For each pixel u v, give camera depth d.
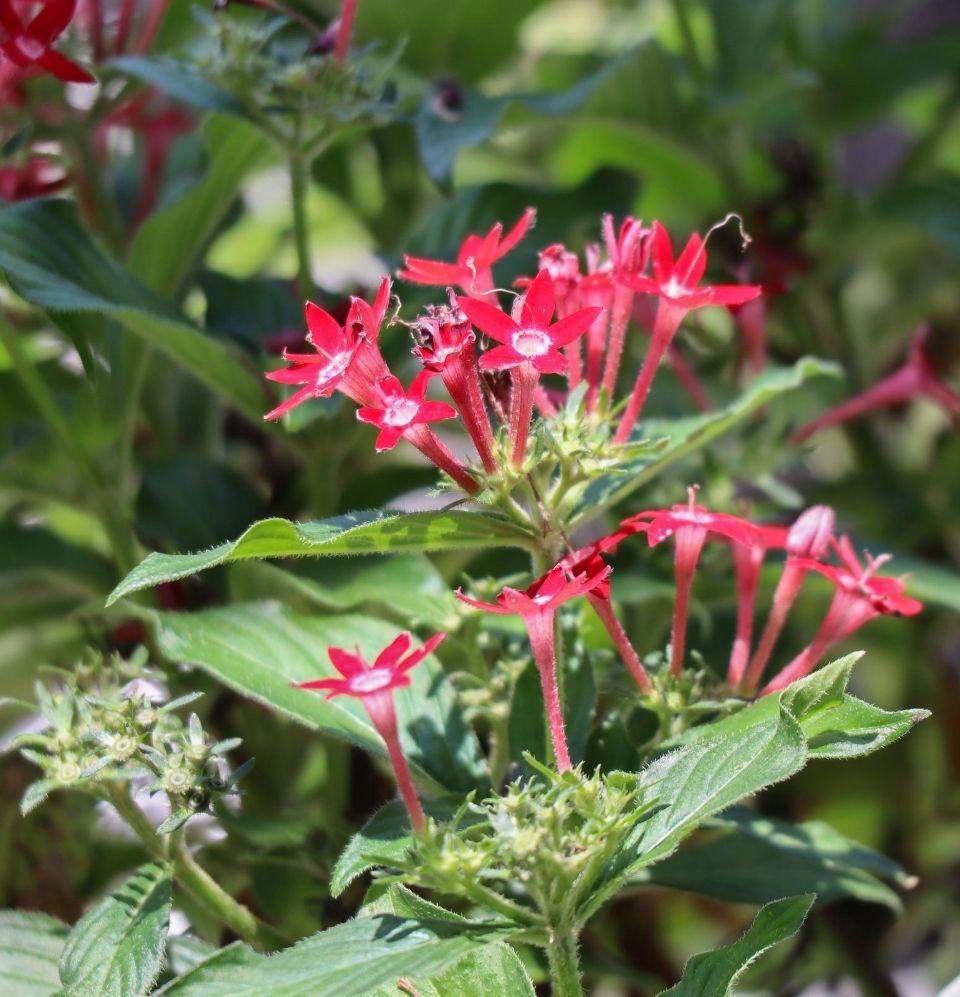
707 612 0.74
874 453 0.83
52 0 0.69
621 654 0.68
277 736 0.75
